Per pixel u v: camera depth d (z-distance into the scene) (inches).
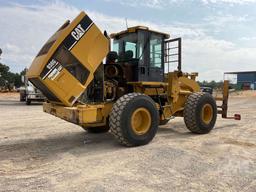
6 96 1510.8
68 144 291.3
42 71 235.9
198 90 395.5
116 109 260.7
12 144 292.5
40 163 224.4
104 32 274.8
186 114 336.8
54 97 264.5
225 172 200.2
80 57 252.4
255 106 817.5
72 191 167.6
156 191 167.8
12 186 175.5
